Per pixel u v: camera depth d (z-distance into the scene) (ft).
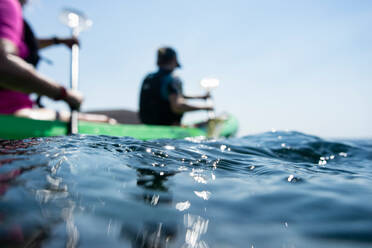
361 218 1.10
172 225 1.01
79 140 2.78
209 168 2.09
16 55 3.48
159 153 2.45
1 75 3.25
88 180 1.43
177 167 2.01
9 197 1.09
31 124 4.01
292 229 1.01
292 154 3.47
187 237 0.93
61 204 1.09
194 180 1.68
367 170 2.63
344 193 1.47
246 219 1.10
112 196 1.24
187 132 7.39
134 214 1.07
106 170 1.67
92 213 1.04
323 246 0.89
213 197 1.36
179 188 1.48
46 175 1.42
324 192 1.49
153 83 8.43
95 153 2.12
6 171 1.42
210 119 9.71
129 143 2.81
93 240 0.84
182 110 8.49
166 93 8.29
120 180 1.51
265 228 1.02
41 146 2.23
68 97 4.46
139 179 1.58
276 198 1.36
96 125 5.21
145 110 8.77
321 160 3.31
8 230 0.84
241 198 1.36
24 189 1.19
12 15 3.50
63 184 1.32
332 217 1.12
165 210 1.14
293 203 1.29
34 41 4.53
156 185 1.50
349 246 0.89
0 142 2.42
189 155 2.53
